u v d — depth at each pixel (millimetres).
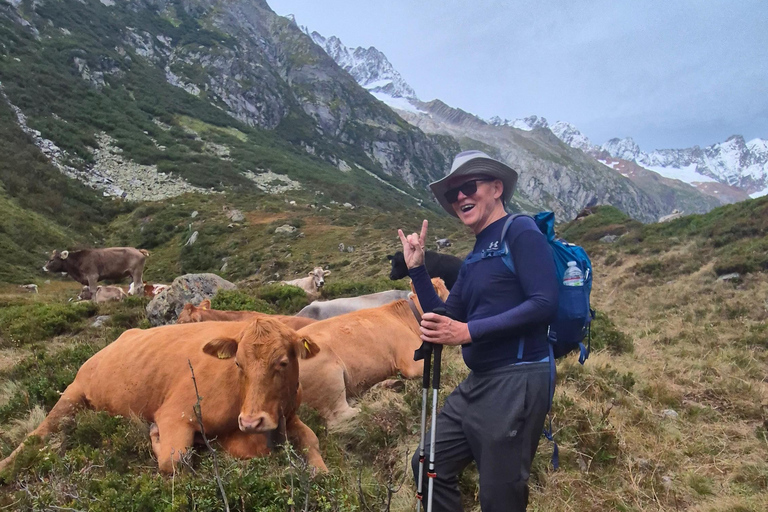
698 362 7594
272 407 3605
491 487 2629
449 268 9406
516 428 2625
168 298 10781
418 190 171500
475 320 2674
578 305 2732
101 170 68250
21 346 9844
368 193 91500
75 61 93750
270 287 14305
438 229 49469
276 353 3645
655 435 5023
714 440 5035
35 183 52938
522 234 2693
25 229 39719
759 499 3924
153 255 48250
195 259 44094
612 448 4543
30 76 80125
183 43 140250
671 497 4012
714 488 4156
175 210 57312
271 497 3289
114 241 51125
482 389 2752
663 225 25359
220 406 4066
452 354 7230
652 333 10688
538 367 2682
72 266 20750
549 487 3996
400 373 6355
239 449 4066
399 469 4129
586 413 4973
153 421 4480
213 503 3189
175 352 4539
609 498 3916
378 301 9375
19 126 65625
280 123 143750
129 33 124875
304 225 49750
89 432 4383
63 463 3789
